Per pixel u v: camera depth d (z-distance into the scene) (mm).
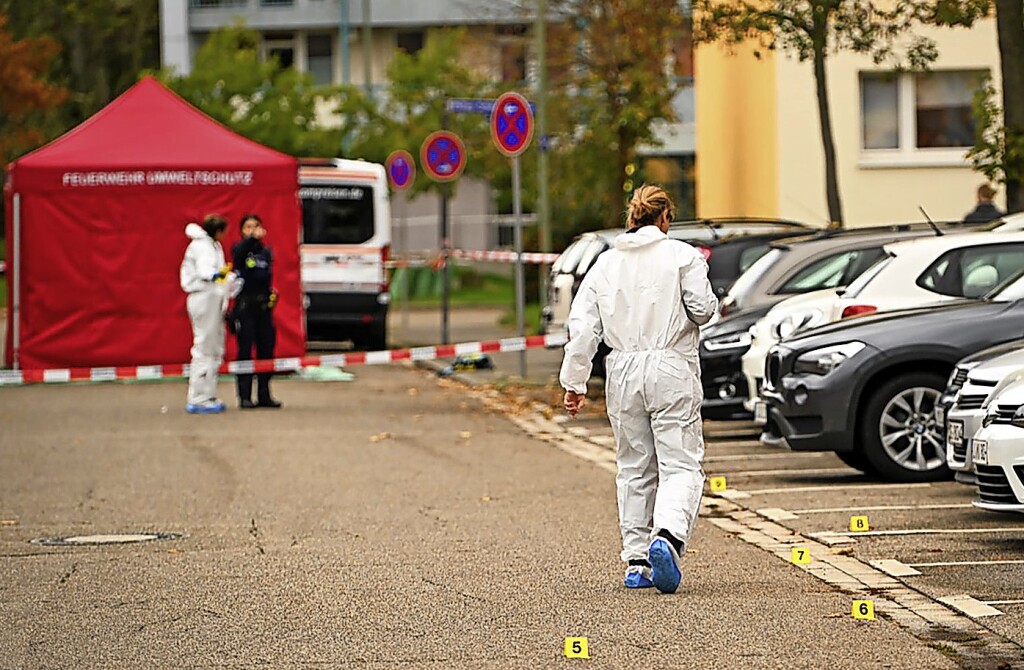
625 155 82188
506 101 55219
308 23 144000
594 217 98938
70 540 27734
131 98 62656
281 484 34219
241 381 50719
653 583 22016
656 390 22156
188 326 61250
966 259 35281
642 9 70875
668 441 22266
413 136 119688
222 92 115938
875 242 40938
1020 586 22125
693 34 55656
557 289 53312
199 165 60625
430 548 26125
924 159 68062
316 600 22016
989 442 24125
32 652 19297
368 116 120562
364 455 38906
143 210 60781
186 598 22359
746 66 72500
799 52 55875
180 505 31609
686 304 22281
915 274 35344
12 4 142500
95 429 45375
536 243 96812
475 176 120750
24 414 49906
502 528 28141
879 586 22375
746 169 73375
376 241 70688
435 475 35281
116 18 154625
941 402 28219
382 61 146750
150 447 41062
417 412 49062
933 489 31062
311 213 70438
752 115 71875
